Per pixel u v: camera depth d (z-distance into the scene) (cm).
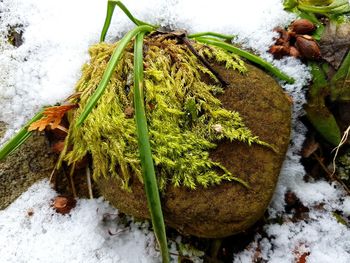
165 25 25
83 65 23
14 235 23
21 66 25
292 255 23
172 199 20
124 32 25
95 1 25
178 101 20
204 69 21
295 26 24
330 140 23
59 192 24
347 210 24
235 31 24
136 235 24
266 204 20
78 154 22
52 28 25
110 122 20
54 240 23
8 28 25
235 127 20
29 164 24
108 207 24
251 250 24
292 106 24
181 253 23
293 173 24
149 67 21
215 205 20
